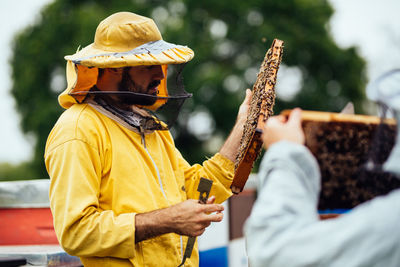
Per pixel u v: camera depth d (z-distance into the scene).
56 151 2.06
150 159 2.18
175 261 2.13
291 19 17.12
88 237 1.96
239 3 16.80
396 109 1.36
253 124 2.01
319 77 17.22
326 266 1.24
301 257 1.25
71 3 18.03
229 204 3.72
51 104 16.81
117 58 2.07
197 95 15.41
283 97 16.77
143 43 2.20
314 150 1.57
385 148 1.45
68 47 16.44
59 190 2.01
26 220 2.89
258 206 1.36
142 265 2.04
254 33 16.33
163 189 2.21
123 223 1.97
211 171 2.38
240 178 2.11
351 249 1.23
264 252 1.30
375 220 1.23
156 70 2.22
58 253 2.31
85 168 2.03
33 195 2.88
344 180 1.61
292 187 1.34
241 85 16.00
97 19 16.06
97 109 2.15
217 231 3.53
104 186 2.09
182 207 2.00
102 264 2.04
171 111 2.27
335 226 1.26
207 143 16.70
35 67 17.28
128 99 2.17
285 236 1.28
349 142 1.59
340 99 17.36
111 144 2.11
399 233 1.21
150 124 2.18
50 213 2.87
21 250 2.46
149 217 1.99
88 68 2.17
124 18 2.21
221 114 15.47
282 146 1.40
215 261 3.47
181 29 15.84
